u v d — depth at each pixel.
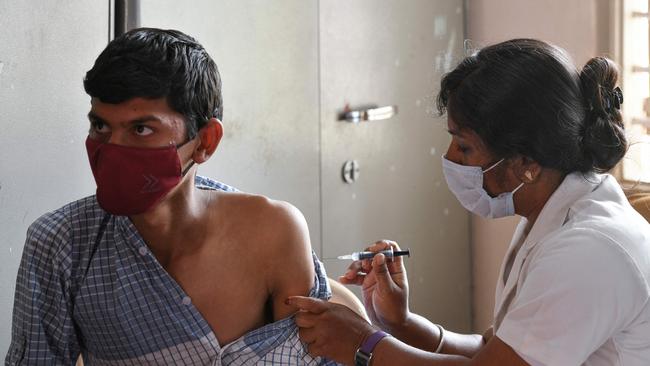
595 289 1.29
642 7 2.90
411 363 1.44
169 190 1.30
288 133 2.88
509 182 1.44
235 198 1.49
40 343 1.38
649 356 1.35
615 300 1.29
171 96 1.26
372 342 1.47
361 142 3.12
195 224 1.42
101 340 1.41
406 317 1.78
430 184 3.34
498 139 1.38
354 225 3.14
